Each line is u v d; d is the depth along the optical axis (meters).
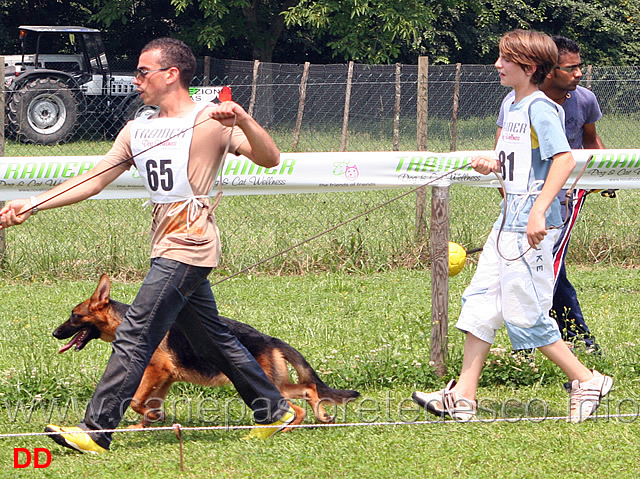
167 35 46.16
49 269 14.91
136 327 6.96
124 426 8.06
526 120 7.49
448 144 30.84
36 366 9.21
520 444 7.21
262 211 18.84
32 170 11.11
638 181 11.55
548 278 7.67
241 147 7.01
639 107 27.44
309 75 34.09
